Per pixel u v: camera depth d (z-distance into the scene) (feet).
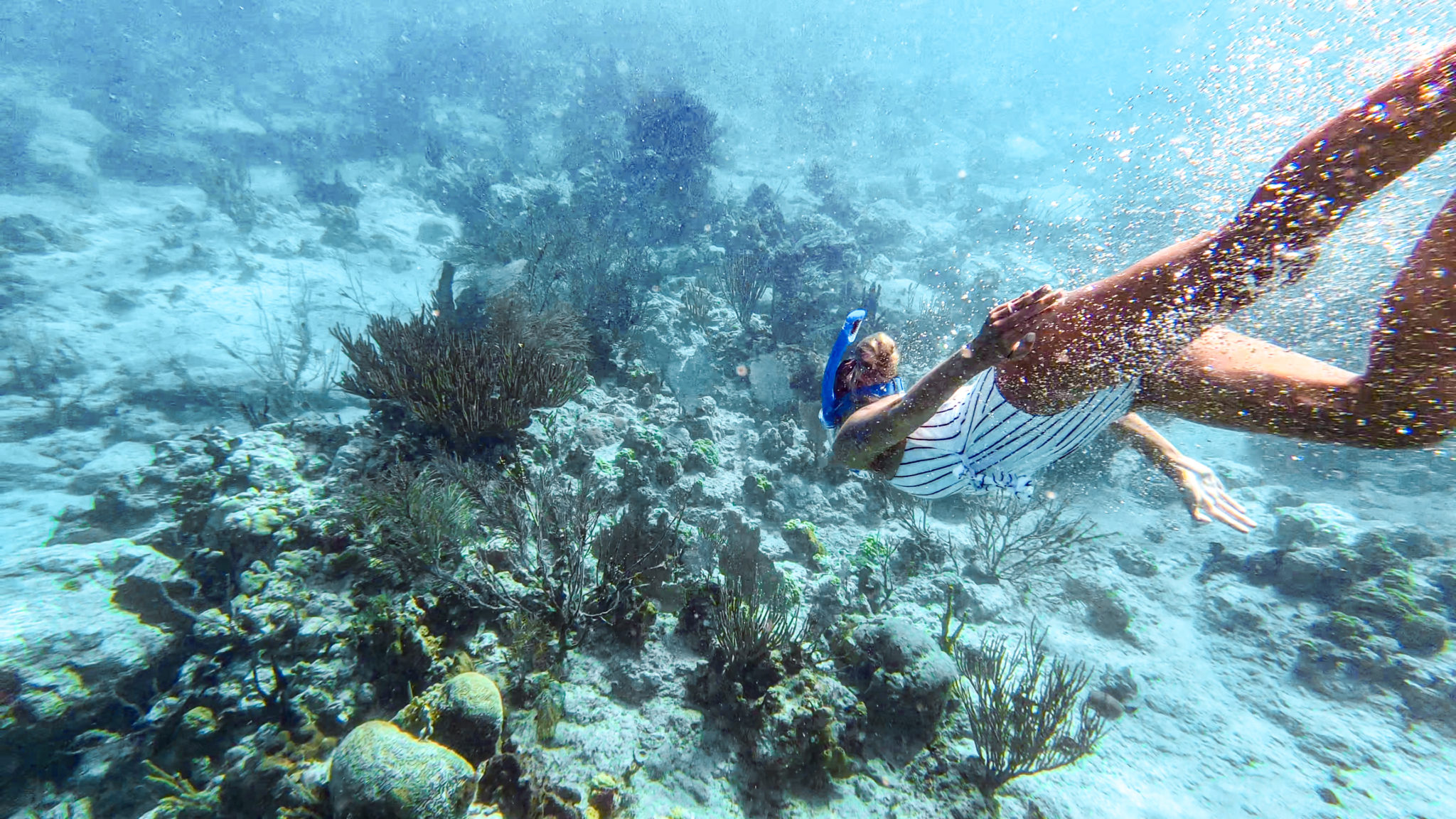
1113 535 21.72
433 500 14.10
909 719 12.48
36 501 28.14
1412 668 16.47
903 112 115.14
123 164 68.18
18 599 13.43
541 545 13.46
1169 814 12.89
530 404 19.03
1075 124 118.83
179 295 44.73
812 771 11.45
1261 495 26.14
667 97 71.82
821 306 38.29
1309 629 18.25
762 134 101.40
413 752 8.85
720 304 39.34
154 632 13.85
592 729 11.29
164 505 21.08
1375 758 14.83
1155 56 139.74
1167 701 16.10
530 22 140.26
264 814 9.61
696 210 61.93
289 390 35.94
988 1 161.79
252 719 11.14
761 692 11.93
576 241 50.80
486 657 11.91
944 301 45.37
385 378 18.40
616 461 18.98
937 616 16.67
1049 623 17.99
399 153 84.69
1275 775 14.28
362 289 50.01
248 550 14.39
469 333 21.54
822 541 18.74
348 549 13.83
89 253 50.55
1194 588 20.56
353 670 11.55
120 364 37.04
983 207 79.15
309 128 88.22
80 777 11.66
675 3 150.30
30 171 61.05
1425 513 25.91
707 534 16.72
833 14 159.22
